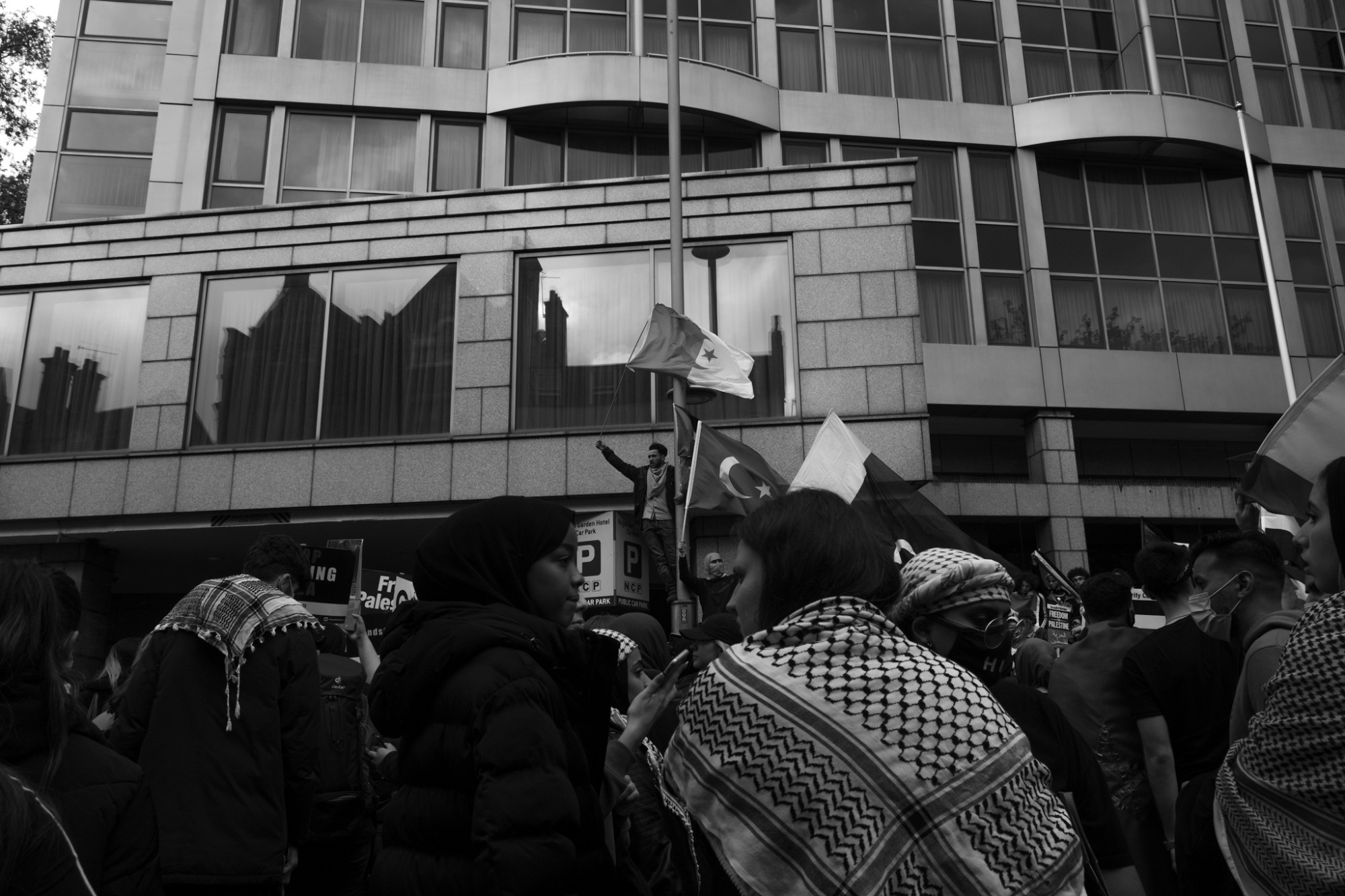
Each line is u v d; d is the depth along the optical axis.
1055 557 18.19
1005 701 2.73
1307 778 2.19
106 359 15.55
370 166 18.34
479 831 2.17
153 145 18.69
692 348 12.05
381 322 15.18
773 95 19.48
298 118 18.41
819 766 1.89
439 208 15.41
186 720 3.92
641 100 18.34
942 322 19.42
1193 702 4.07
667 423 14.28
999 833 1.85
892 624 2.08
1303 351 20.08
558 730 2.34
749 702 1.99
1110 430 20.06
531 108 18.42
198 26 18.83
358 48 18.78
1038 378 19.11
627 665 3.58
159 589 18.50
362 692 5.33
